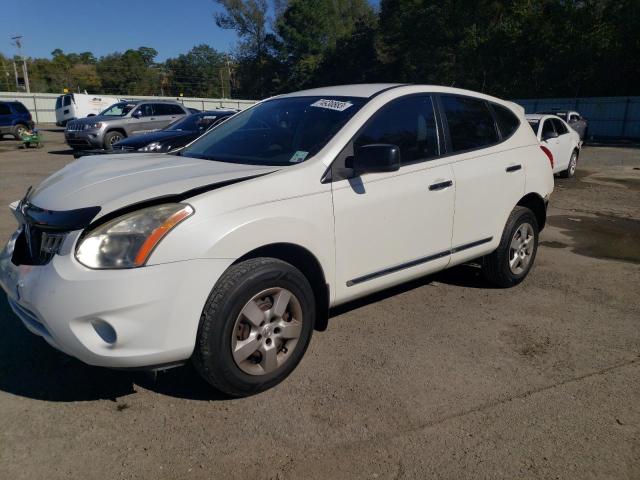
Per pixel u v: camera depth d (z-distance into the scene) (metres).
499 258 4.76
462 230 4.27
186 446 2.74
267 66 67.31
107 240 2.72
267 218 3.02
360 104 3.79
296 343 3.28
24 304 2.85
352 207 3.45
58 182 3.37
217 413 3.02
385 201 3.63
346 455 2.68
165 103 19.08
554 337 4.02
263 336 3.11
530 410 3.06
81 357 2.74
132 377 3.39
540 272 5.62
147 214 2.77
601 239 7.19
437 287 5.04
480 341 3.93
